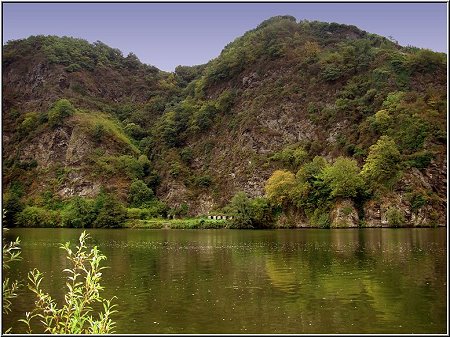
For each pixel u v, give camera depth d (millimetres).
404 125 129375
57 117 175125
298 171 133500
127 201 152250
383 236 83875
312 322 27375
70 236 95625
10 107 196125
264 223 124938
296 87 168375
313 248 65625
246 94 180000
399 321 27250
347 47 173250
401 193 117062
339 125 149375
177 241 82438
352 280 39625
